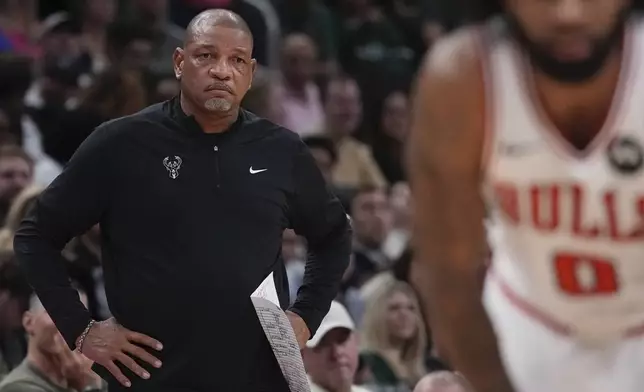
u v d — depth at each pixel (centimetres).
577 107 716
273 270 1036
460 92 715
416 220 738
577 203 734
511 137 719
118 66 2447
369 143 2955
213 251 1009
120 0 2855
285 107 2936
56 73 2545
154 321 1007
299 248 2177
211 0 2948
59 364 1341
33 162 2070
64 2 3053
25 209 1681
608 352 768
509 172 730
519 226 751
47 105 2386
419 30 3378
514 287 770
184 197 1017
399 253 2155
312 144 2597
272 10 3198
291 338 1016
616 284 752
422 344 1761
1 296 1562
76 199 1031
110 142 1031
